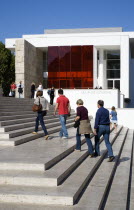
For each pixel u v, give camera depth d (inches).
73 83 1391.5
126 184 290.2
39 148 346.3
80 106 360.5
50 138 453.7
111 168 332.2
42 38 1406.3
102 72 1453.0
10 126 433.4
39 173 245.1
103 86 1460.4
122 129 915.4
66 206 203.5
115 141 607.5
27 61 1278.3
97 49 1451.8
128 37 1342.3
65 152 331.0
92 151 362.9
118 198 243.0
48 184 229.1
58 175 237.8
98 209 201.9
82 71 1385.3
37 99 429.4
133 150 578.6
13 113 553.3
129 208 236.8
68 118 788.0
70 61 1395.2
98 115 353.1
